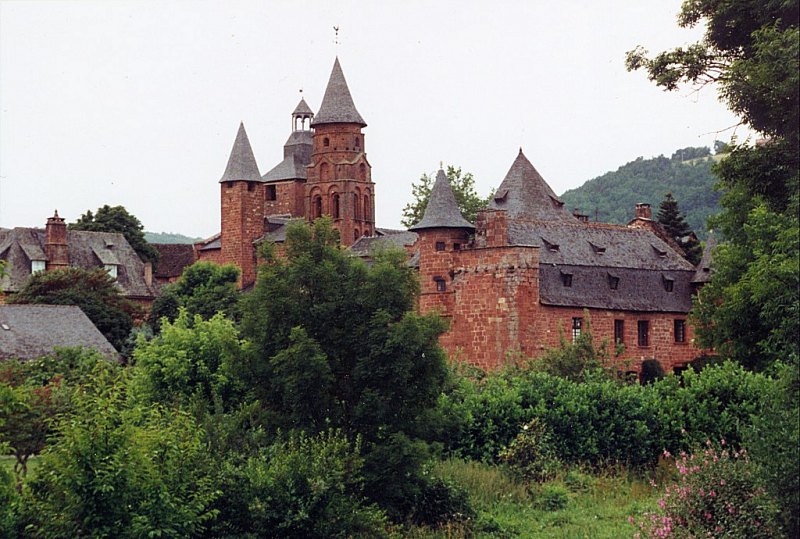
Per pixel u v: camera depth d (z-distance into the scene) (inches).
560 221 3452.3
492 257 3102.9
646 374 3228.3
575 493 1563.7
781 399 1024.9
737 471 1131.9
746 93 1296.8
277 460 1232.2
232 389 1766.7
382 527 1272.1
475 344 3122.5
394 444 1364.4
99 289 3873.0
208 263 4220.0
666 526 1123.3
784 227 1234.0
